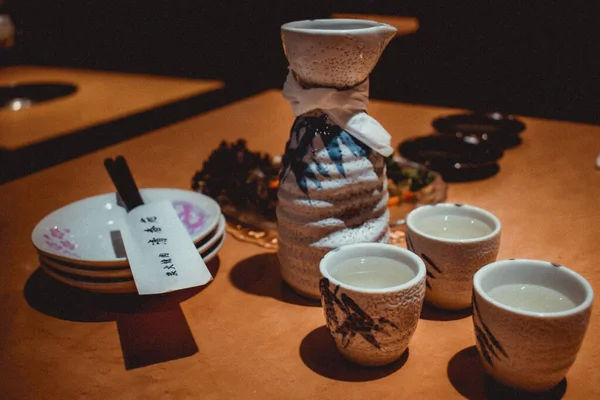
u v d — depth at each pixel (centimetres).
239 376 35
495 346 31
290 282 42
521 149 67
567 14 130
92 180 62
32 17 114
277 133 74
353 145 39
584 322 30
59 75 104
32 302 42
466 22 136
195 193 47
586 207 53
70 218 45
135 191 47
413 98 138
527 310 32
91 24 125
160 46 132
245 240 49
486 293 33
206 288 43
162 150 70
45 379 35
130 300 42
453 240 37
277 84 129
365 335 33
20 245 50
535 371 31
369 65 38
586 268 44
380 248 36
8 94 89
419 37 136
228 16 129
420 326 39
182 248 38
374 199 40
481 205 54
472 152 63
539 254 46
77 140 73
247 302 42
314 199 39
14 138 71
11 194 59
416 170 57
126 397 34
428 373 35
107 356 37
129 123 79
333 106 38
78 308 42
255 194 51
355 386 34
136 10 127
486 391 33
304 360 36
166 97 90
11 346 38
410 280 34
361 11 144
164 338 38
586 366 35
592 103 132
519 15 133
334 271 36
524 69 136
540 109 133
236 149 55
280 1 127
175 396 34
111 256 43
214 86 97
